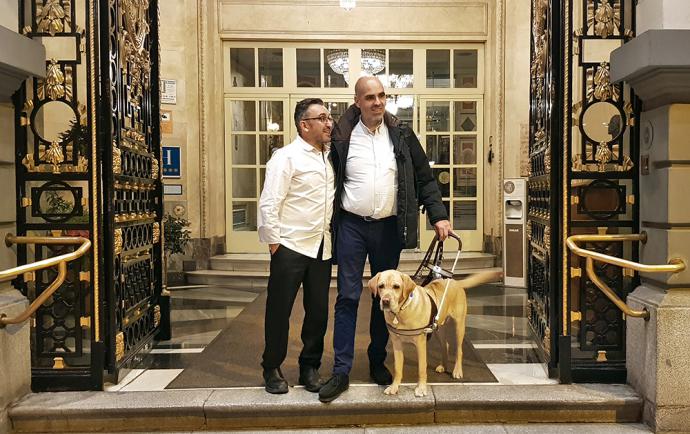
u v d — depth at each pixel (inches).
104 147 132.0
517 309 225.3
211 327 199.8
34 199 133.3
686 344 115.0
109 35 131.1
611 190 137.5
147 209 167.0
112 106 133.6
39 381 130.6
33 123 132.3
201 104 315.6
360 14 328.5
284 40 330.6
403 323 121.4
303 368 131.2
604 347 136.6
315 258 127.7
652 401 117.6
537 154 159.5
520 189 272.5
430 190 132.6
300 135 127.6
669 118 117.5
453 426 120.7
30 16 136.0
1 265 127.1
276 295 126.0
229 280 298.0
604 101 134.6
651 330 118.2
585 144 135.7
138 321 157.8
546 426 120.5
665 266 113.5
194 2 311.1
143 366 152.1
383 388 128.0
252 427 121.3
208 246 316.5
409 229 125.5
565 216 132.5
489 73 327.3
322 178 127.3
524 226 273.3
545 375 139.6
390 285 115.6
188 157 312.2
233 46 333.4
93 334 130.9
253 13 327.9
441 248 135.1
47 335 135.3
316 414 120.9
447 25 328.2
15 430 121.1
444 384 131.2
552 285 135.5
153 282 174.4
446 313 131.7
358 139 128.2
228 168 335.9
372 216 126.6
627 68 121.3
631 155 134.0
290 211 125.8
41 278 134.6
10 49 115.3
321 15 328.5
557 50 134.6
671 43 110.4
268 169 125.5
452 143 335.9
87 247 127.9
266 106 336.8
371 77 125.6
